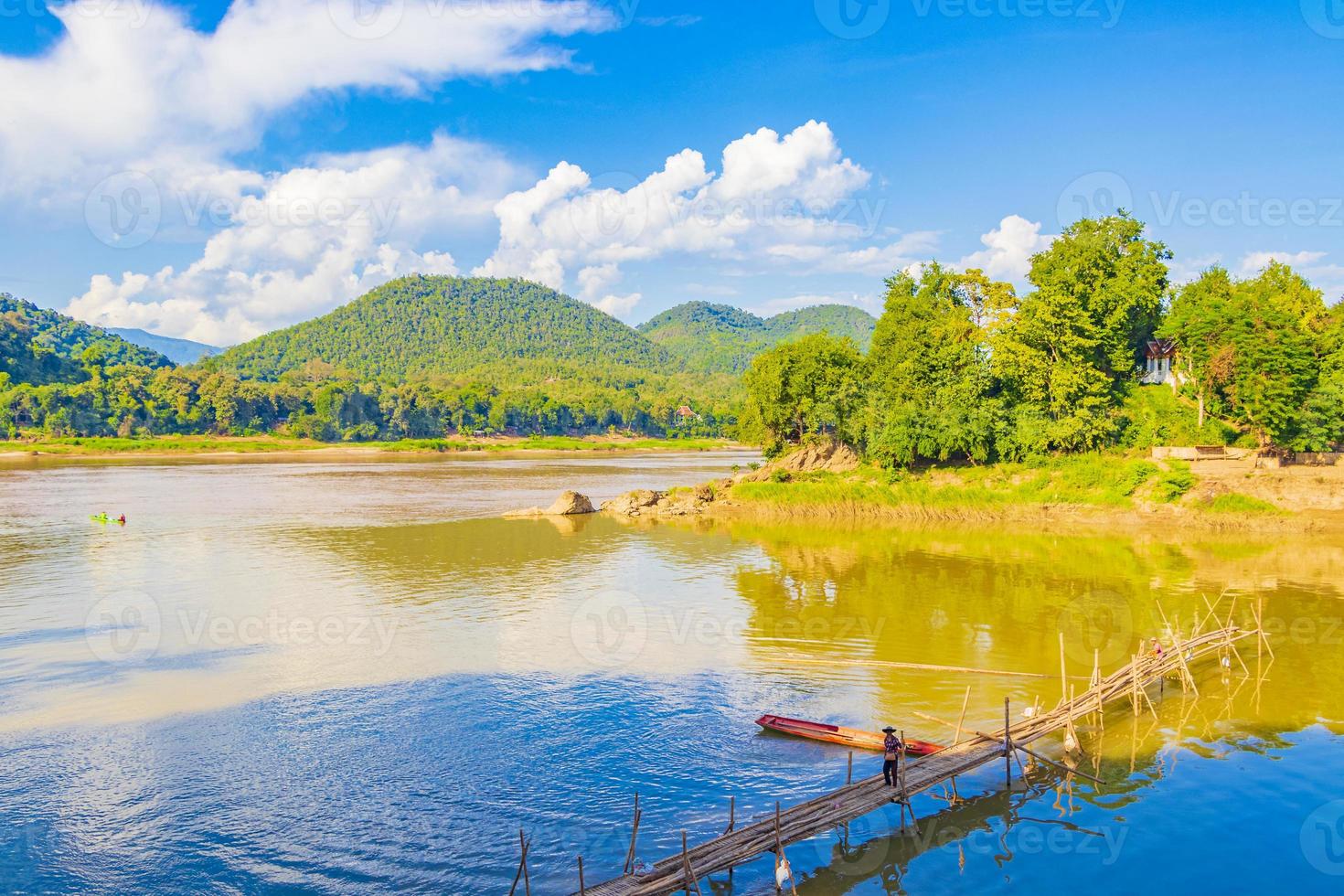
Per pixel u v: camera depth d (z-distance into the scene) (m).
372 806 31.42
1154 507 91.38
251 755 35.34
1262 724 38.41
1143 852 28.67
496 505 115.81
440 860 28.09
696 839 29.16
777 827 26.83
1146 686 43.22
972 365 107.88
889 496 101.62
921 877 27.52
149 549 78.81
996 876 27.48
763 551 78.88
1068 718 35.97
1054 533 87.81
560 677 44.44
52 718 38.94
